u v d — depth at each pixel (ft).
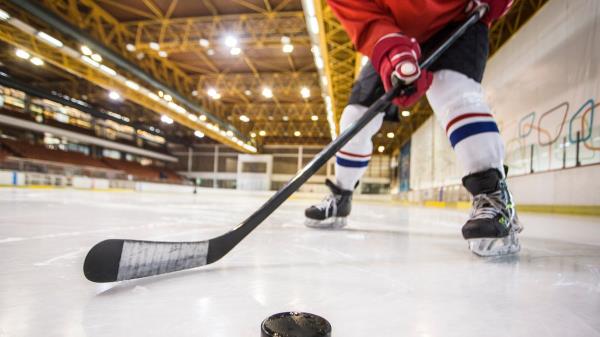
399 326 1.32
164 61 38.29
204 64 39.86
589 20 16.10
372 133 4.75
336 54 30.55
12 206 7.47
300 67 39.65
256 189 87.66
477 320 1.41
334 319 1.38
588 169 15.78
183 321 1.31
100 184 51.60
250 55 36.47
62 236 3.51
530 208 20.30
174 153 97.30
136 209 8.47
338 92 41.06
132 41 33.88
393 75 3.14
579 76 16.61
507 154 23.25
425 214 12.36
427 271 2.35
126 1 27.99
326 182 5.26
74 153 72.54
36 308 1.41
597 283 2.09
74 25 26.53
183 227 4.78
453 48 3.44
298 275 2.14
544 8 19.43
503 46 24.07
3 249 2.72
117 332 1.19
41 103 65.87
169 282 1.89
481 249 2.95
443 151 38.96
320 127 70.28
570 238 4.89
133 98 41.93
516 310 1.55
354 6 3.60
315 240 3.84
